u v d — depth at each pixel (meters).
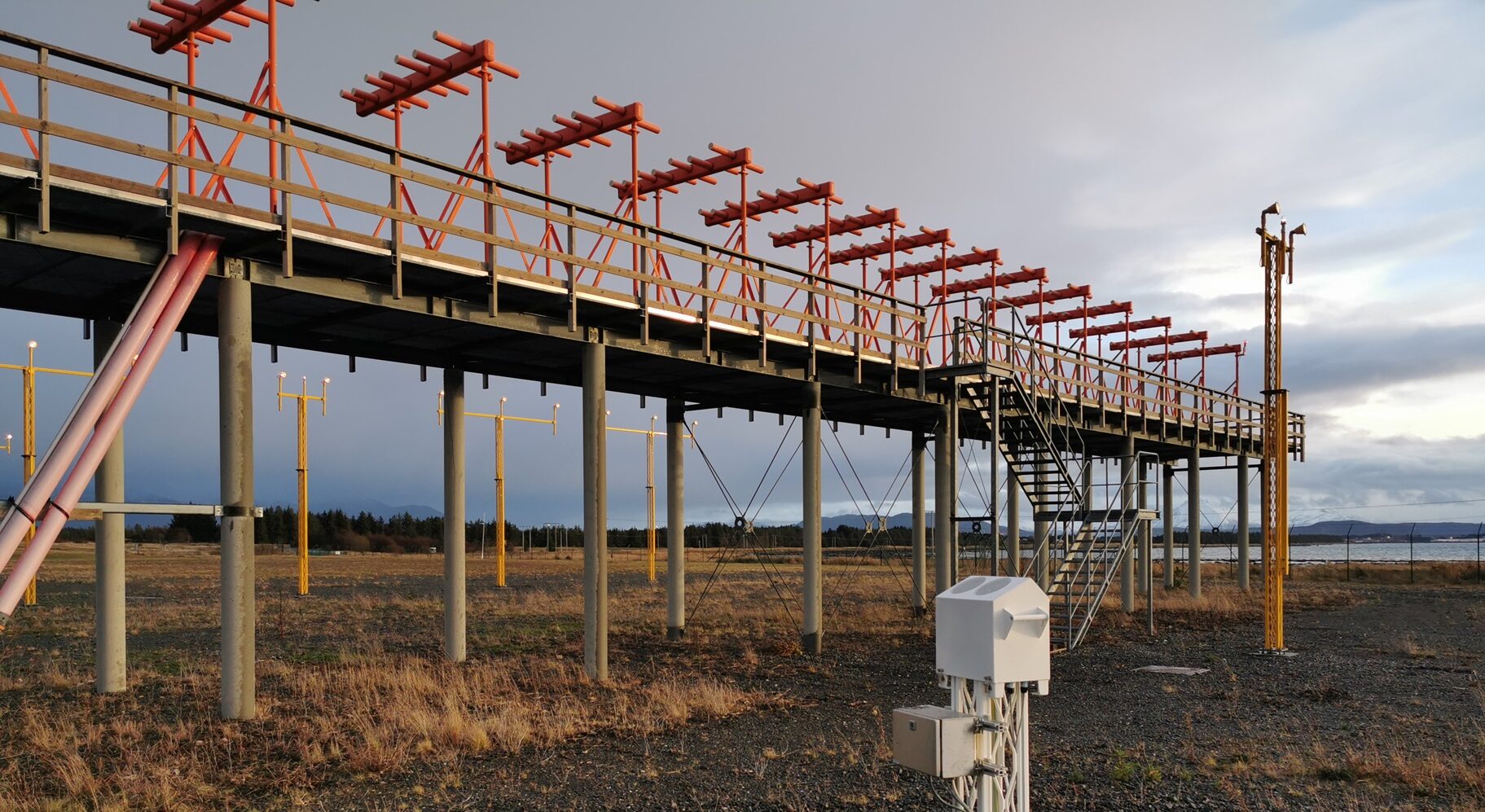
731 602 32.53
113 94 10.23
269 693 14.40
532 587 42.75
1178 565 58.59
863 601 33.25
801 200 21.75
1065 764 10.37
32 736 11.38
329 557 84.88
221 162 11.98
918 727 5.78
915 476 28.61
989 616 5.72
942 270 24.91
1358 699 14.56
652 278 16.00
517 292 14.48
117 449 14.46
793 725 12.53
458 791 9.42
